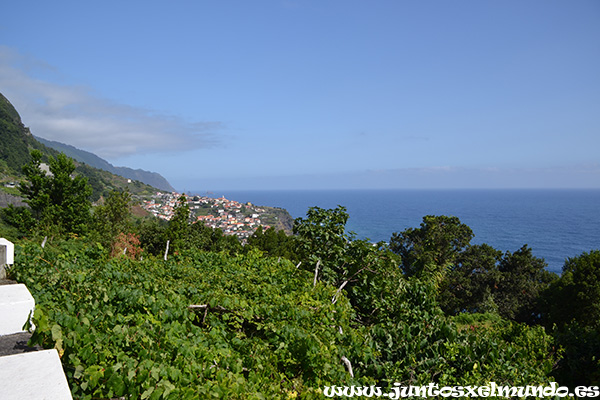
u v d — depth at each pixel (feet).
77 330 9.71
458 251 108.88
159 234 102.99
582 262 75.77
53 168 111.96
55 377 7.09
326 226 28.27
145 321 12.33
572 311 74.79
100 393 8.50
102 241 61.62
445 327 18.30
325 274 27.04
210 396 9.77
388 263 26.25
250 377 12.41
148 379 8.91
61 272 15.53
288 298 20.80
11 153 411.13
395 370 16.17
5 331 9.19
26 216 106.73
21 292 11.41
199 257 30.81
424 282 26.40
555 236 555.28
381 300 25.20
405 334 18.12
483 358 17.85
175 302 15.11
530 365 19.29
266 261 31.01
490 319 51.83
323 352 14.90
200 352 11.89
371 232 549.54
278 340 15.56
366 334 18.89
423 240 101.76
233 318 17.47
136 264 23.53
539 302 86.58
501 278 104.83
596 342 25.94
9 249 14.74
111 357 9.66
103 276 17.08
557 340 27.07
